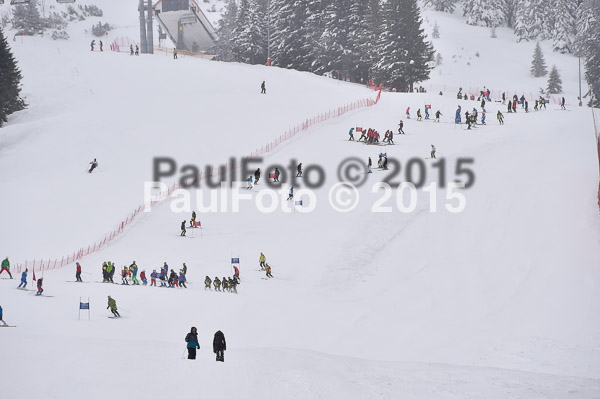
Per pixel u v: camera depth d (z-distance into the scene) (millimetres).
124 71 78625
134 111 63469
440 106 68938
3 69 65188
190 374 16297
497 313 27516
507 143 53812
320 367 17969
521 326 25594
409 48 89750
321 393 15000
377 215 40719
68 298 28859
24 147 54531
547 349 22062
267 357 19234
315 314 28031
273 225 41375
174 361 17828
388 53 88938
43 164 51469
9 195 45750
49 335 21484
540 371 19922
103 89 72000
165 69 80312
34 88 72438
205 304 28797
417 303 29734
